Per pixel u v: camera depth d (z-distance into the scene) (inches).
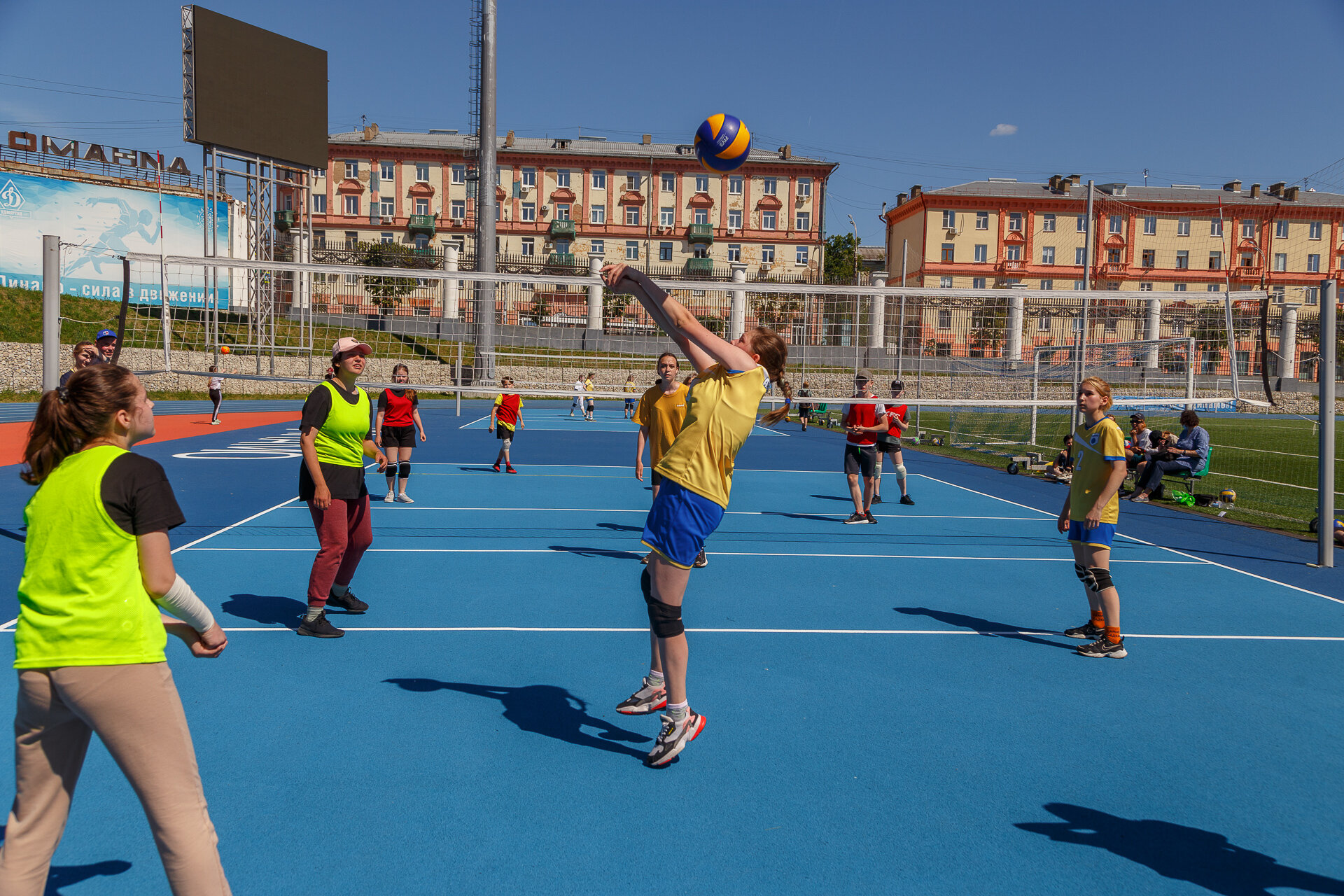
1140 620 241.3
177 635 96.8
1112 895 109.3
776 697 175.2
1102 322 804.6
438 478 546.9
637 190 2770.7
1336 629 236.2
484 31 1163.9
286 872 108.5
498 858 113.2
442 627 217.0
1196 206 2652.6
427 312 1167.0
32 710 84.3
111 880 106.6
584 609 237.0
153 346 1337.4
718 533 368.2
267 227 1494.8
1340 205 2630.4
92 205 1528.1
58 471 85.8
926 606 251.3
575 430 1073.5
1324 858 119.6
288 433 842.2
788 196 2785.4
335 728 153.6
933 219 2664.9
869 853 117.2
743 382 137.7
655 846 117.4
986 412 1174.3
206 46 1283.2
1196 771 145.6
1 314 1325.0
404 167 2721.5
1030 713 170.4
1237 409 413.1
